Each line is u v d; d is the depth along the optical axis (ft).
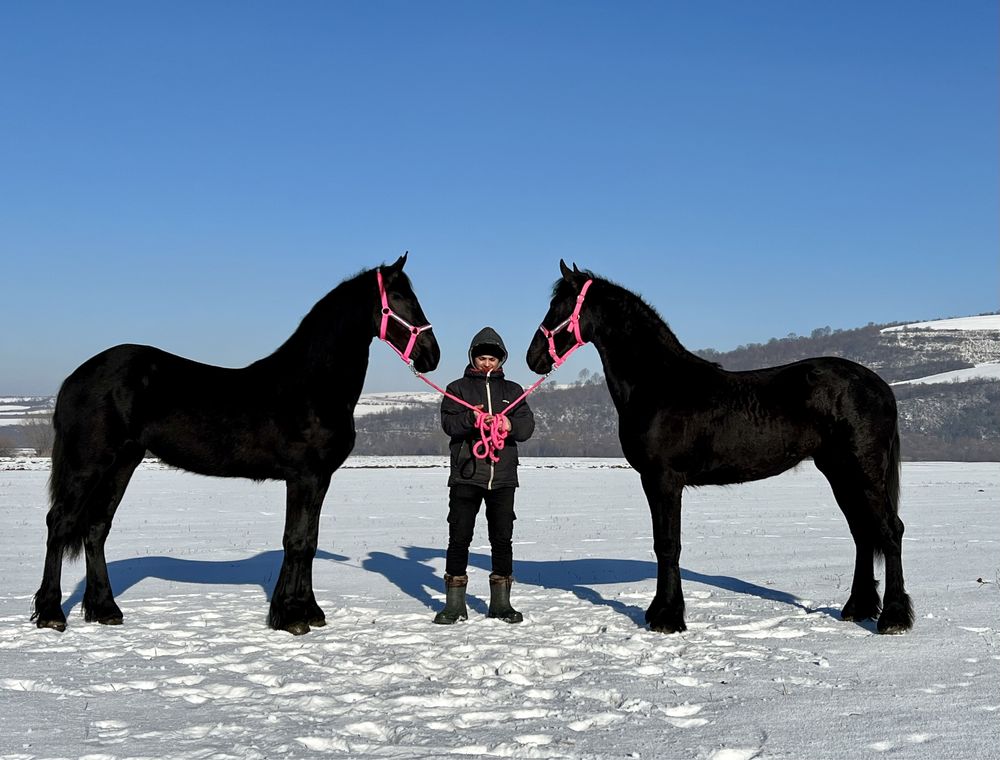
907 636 20.53
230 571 32.04
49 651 18.84
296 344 22.39
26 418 186.09
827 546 39.70
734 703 15.29
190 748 12.78
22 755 12.44
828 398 21.49
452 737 13.33
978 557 34.78
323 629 21.36
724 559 35.22
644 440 21.85
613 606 24.64
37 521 50.67
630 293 23.02
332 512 59.36
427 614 23.25
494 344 22.91
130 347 21.81
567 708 14.99
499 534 22.71
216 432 21.48
